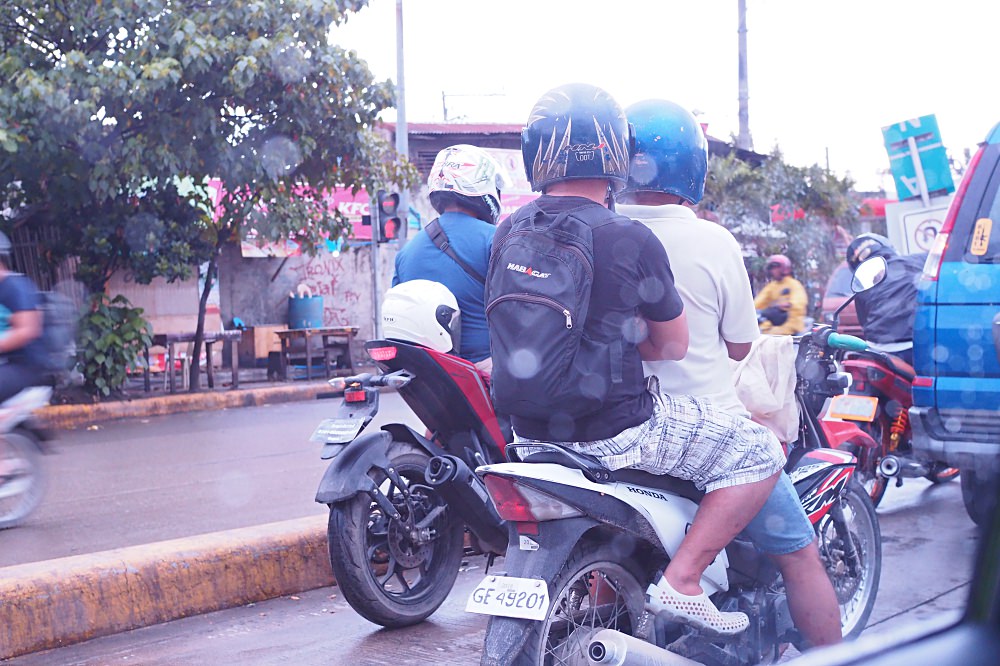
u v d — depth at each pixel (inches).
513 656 99.7
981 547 51.3
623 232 102.3
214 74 488.1
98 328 528.4
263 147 518.9
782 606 121.5
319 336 720.3
